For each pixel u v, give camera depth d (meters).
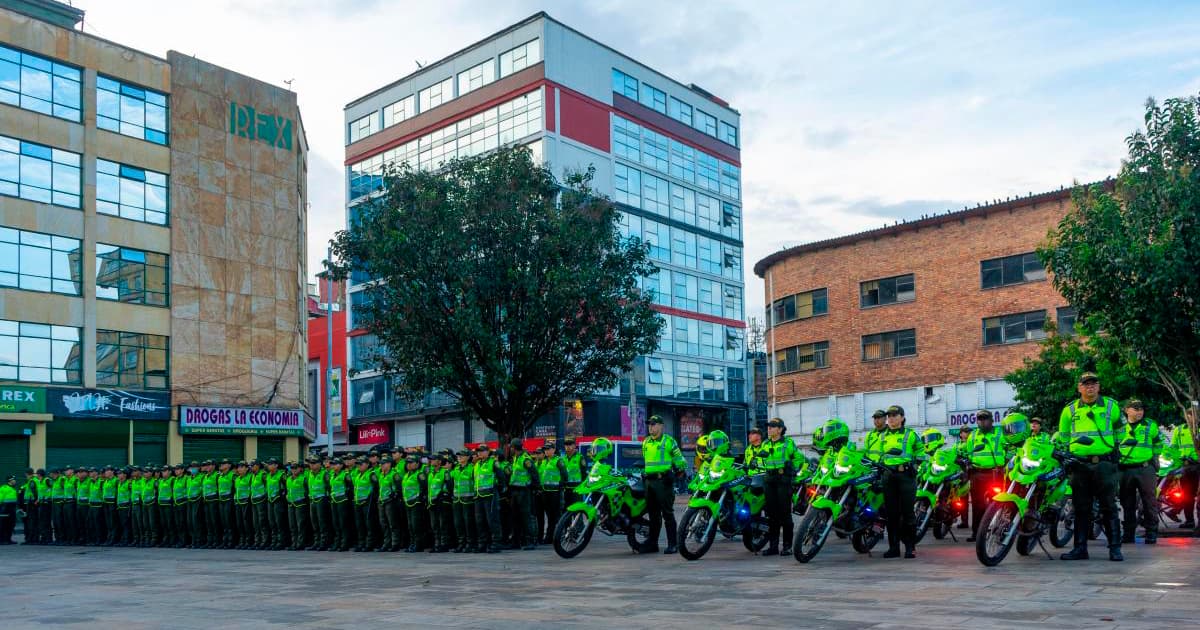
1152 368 20.36
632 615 9.10
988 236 41.50
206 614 10.51
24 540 29.81
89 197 35.81
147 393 36.72
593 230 25.27
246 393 39.94
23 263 34.00
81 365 35.19
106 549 25.39
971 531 18.47
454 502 18.69
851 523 13.62
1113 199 17.22
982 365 41.19
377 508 20.45
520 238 24.14
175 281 38.12
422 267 23.75
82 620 10.44
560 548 15.65
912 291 43.94
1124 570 11.15
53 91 35.34
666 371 60.62
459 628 8.71
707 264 65.38
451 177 25.50
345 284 65.00
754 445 14.86
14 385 33.00
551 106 55.19
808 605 9.29
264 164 41.53
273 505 22.72
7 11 34.06
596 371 25.62
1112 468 12.11
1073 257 16.95
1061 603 8.85
